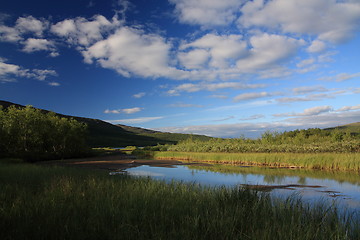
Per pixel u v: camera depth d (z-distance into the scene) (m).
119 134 185.12
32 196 7.48
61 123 44.97
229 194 8.40
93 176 12.70
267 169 23.00
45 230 4.64
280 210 6.64
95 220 5.29
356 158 21.48
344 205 9.10
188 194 8.48
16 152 32.84
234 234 4.99
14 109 37.00
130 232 4.81
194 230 5.01
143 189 8.91
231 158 30.22
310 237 4.87
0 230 4.63
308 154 25.88
